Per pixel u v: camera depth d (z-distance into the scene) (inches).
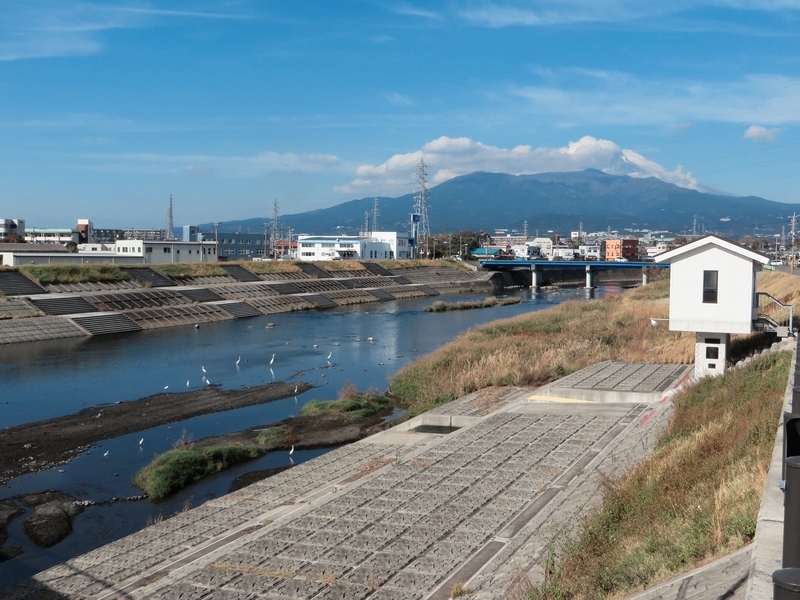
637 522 526.9
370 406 1540.4
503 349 1934.1
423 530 696.4
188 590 589.0
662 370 1512.1
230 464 1180.5
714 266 1186.0
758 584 269.6
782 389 748.0
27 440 1331.2
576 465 893.2
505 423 1141.1
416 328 3053.6
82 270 3447.3
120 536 892.0
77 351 2385.6
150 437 1352.1
